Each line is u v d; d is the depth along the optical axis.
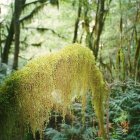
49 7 12.22
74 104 5.02
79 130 4.94
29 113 1.96
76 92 2.13
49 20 13.49
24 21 11.72
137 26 7.66
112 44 9.48
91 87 2.17
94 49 7.61
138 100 5.58
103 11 7.79
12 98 1.92
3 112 1.92
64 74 2.02
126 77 6.41
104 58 8.95
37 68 1.96
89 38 7.81
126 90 5.78
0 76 5.80
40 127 2.00
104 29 9.98
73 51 2.06
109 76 6.76
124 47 6.94
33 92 1.94
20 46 12.77
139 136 4.96
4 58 11.96
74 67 2.04
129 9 8.24
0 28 12.35
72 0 11.19
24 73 1.96
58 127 5.50
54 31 12.38
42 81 1.96
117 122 5.29
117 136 4.87
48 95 1.99
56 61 2.00
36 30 12.87
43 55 2.04
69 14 12.47
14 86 1.93
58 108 2.09
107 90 2.23
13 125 1.95
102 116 2.25
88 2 9.23
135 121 5.24
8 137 1.95
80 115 5.21
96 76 2.14
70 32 12.78
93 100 2.21
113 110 5.45
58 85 2.01
